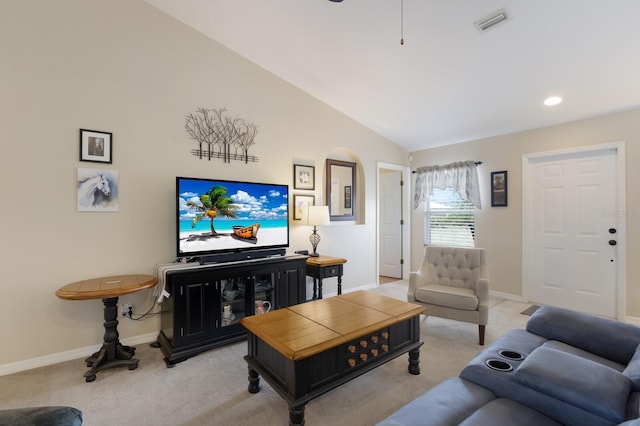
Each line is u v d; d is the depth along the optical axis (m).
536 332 1.98
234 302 2.90
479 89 3.30
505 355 1.64
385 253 5.69
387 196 5.64
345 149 4.45
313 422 1.77
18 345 2.32
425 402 1.31
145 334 2.84
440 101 3.66
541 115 3.66
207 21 2.97
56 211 2.44
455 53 2.80
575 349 1.76
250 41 3.16
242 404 1.93
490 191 4.39
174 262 2.92
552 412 1.24
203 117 3.14
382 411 1.87
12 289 2.30
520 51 2.65
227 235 3.02
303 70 3.48
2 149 2.26
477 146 4.55
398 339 2.20
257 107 3.52
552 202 3.88
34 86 2.36
